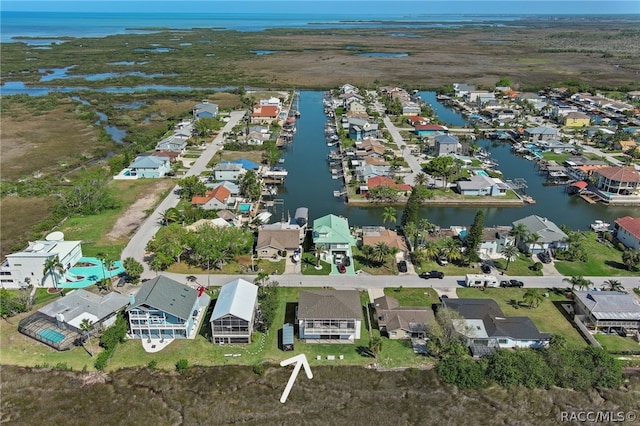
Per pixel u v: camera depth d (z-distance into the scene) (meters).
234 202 113.75
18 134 175.88
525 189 131.88
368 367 64.06
